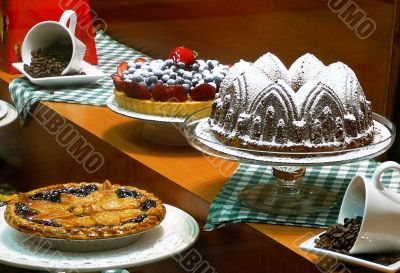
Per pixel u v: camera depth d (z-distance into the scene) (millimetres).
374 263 1233
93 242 1382
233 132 1498
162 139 1824
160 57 2492
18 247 1418
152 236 1466
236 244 1449
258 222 1420
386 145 1457
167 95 1803
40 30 2344
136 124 1965
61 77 2236
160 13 2455
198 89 1810
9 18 2348
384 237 1257
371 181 1307
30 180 1988
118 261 1368
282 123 1444
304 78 1535
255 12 2207
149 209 1479
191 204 1568
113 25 2664
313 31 2107
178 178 1638
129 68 1949
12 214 1454
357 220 1330
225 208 1468
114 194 1538
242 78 1510
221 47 2314
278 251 1354
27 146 2098
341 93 1474
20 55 2377
